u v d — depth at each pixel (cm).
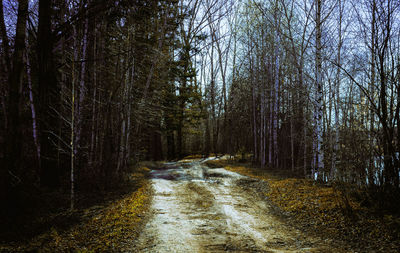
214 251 570
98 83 1501
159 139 3241
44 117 1030
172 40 2486
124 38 1647
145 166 2328
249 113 3206
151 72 1892
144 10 1477
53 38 1038
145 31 1869
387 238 560
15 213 696
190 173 1850
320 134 1258
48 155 1030
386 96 799
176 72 2862
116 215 802
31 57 1192
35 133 1104
